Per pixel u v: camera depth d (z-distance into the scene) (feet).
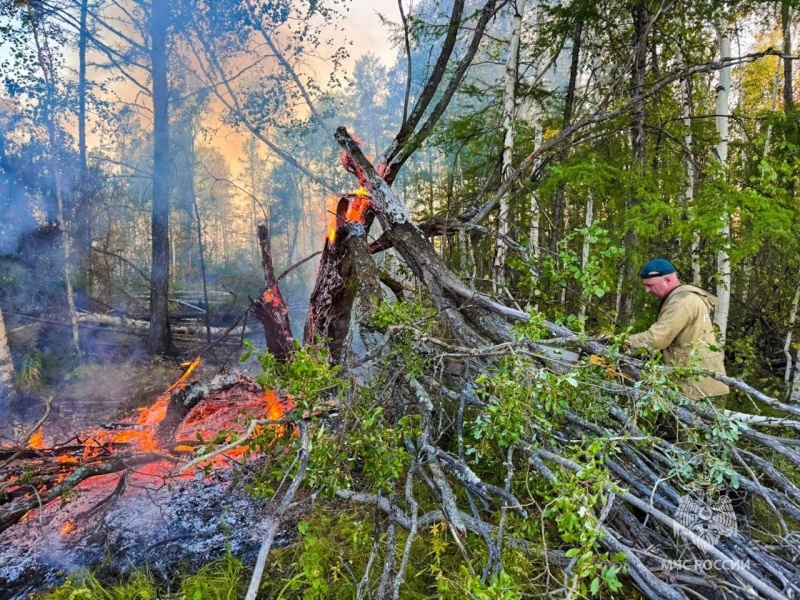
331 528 8.07
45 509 9.44
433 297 9.83
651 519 7.50
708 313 8.27
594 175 12.63
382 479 6.07
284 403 11.48
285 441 6.57
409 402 8.62
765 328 20.35
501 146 18.48
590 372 7.16
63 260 24.30
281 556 7.59
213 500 9.48
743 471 7.99
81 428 14.96
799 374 13.79
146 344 24.95
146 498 9.68
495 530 6.50
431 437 7.62
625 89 16.35
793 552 6.40
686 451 6.56
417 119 13.64
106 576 7.55
